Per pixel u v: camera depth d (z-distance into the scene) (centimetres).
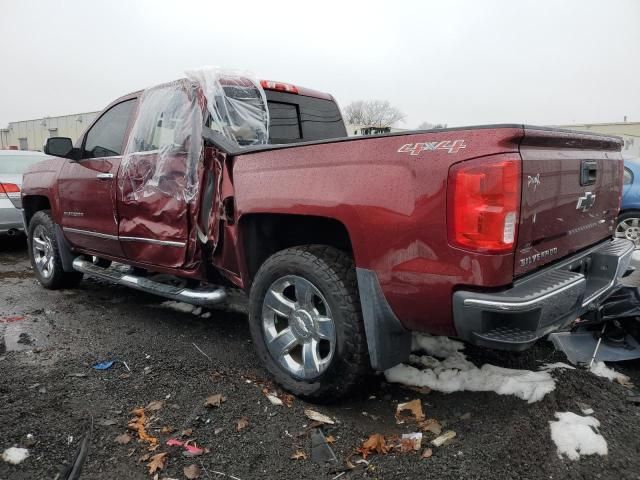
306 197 259
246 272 312
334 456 230
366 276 241
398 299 233
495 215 202
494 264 205
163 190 345
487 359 321
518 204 206
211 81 334
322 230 295
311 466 223
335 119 457
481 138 207
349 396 270
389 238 230
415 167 221
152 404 271
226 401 276
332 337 258
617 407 265
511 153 204
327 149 257
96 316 429
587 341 333
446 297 217
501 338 209
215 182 320
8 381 298
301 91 418
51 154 419
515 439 235
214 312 440
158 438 241
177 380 302
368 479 214
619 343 323
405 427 252
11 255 727
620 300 326
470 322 210
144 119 370
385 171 231
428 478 214
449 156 212
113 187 389
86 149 440
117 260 415
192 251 335
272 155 282
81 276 521
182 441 239
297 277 272
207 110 327
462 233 208
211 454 230
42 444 234
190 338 376
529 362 319
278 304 285
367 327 245
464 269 210
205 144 325
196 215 327
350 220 242
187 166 328
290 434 246
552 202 235
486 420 253
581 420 247
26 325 403
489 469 217
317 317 268
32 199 536
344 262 263
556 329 238
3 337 375
